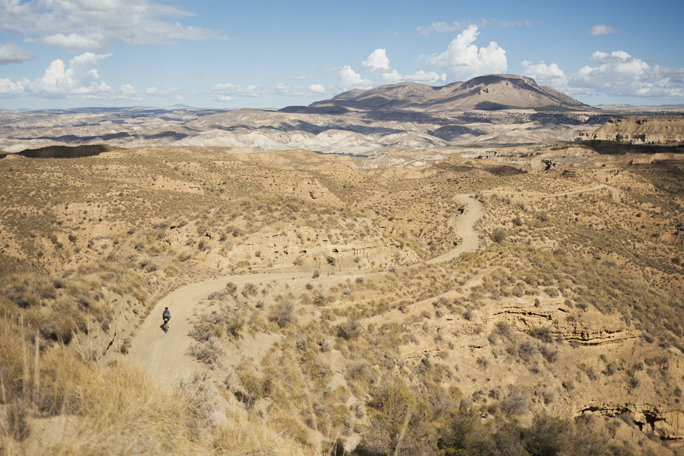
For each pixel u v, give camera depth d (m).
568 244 87.19
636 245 95.75
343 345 33.81
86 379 9.53
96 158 152.62
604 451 30.66
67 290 20.22
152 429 8.82
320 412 24.14
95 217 94.88
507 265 51.81
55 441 6.88
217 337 26.20
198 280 39.72
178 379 15.00
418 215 102.56
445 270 52.47
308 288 42.44
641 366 41.75
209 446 9.99
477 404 35.34
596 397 39.12
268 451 11.65
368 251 53.69
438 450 21.78
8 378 8.55
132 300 27.20
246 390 21.25
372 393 29.05
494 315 42.00
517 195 111.56
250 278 42.69
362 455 21.66
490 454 23.70
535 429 28.19
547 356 40.59
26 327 12.77
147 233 55.53
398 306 41.72
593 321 42.41
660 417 40.03
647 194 127.50
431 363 36.94
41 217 90.44
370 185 185.88
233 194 146.75
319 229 52.59
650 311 48.06
